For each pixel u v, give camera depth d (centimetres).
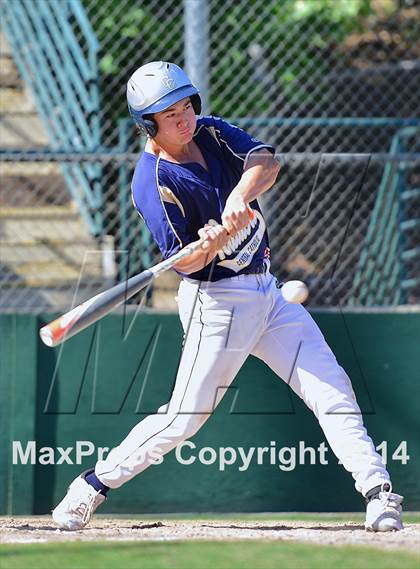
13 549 1333
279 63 2762
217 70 2742
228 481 1959
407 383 1983
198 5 2341
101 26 2820
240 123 2414
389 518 1520
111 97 2819
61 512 1597
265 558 1270
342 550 1317
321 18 2831
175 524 1772
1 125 2916
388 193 2405
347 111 2914
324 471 1966
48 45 2834
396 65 2998
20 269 2608
